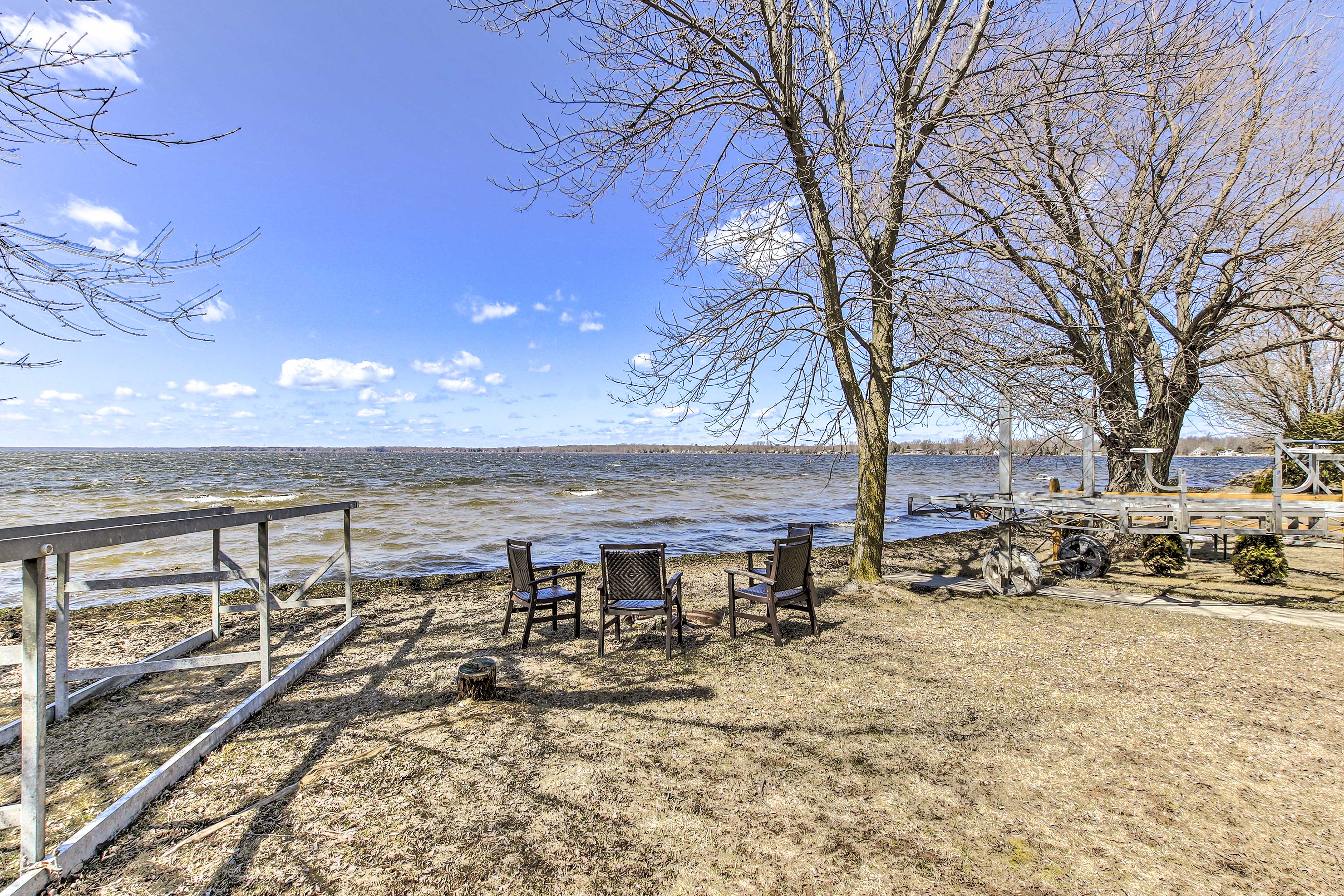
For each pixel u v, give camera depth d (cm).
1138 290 891
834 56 778
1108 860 276
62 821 313
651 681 511
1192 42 757
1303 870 267
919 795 333
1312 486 864
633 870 274
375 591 892
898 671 531
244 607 614
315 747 394
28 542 251
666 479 4638
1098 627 669
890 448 972
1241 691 479
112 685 500
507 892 260
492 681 470
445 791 341
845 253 775
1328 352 1731
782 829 303
